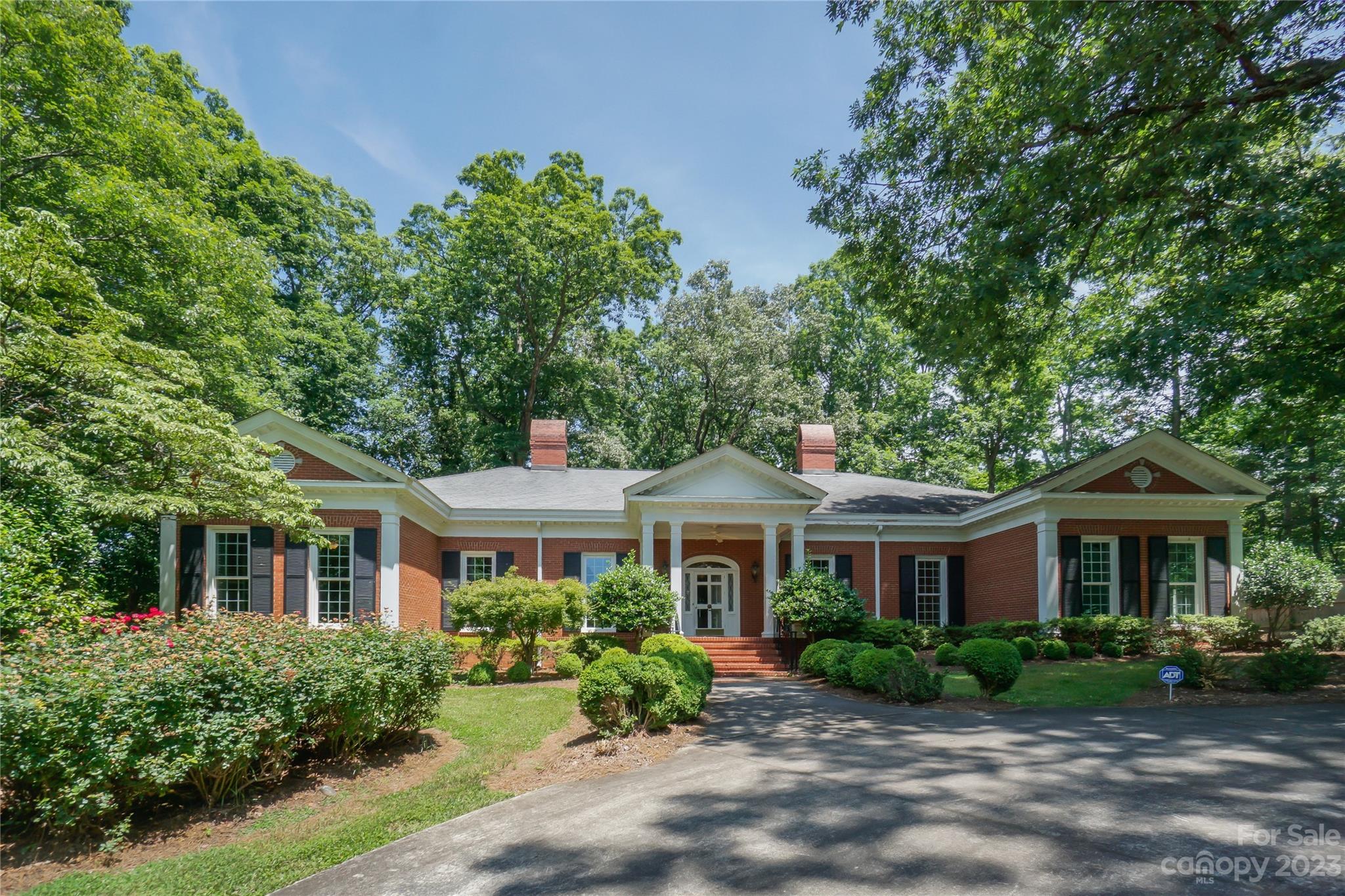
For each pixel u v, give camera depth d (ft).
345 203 118.93
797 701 44.55
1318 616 71.61
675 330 125.70
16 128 54.75
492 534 74.28
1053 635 63.00
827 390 139.74
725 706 42.86
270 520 47.57
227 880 18.35
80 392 39.09
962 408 122.31
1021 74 43.45
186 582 58.34
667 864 18.47
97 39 56.49
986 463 136.26
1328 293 43.86
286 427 59.16
